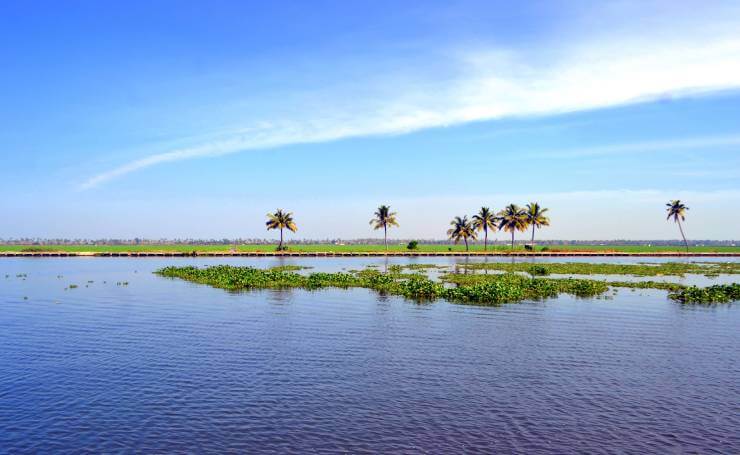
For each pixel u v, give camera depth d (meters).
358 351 23.81
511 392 18.16
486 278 60.84
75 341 25.95
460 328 29.17
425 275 66.12
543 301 40.22
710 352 23.89
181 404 16.88
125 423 15.30
